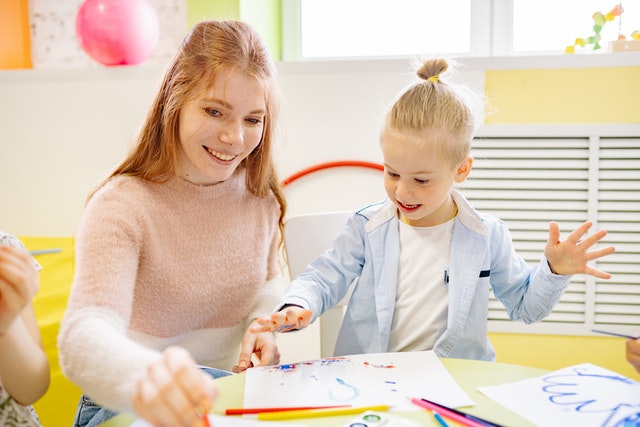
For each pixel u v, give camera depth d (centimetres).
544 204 151
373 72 153
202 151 84
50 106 167
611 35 174
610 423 58
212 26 86
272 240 104
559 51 186
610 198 149
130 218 81
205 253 90
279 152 150
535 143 150
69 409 109
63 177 170
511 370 71
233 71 80
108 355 60
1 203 173
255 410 61
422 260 99
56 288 118
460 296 95
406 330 99
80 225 81
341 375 70
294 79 155
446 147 89
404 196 90
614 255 150
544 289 90
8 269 54
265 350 88
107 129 166
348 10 202
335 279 101
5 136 171
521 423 58
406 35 200
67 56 199
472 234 98
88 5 163
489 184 153
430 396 64
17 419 67
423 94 90
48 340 107
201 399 47
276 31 199
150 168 86
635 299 150
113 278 75
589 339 153
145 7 168
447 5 196
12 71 168
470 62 150
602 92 147
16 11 195
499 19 185
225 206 94
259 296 100
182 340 93
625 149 147
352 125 155
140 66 163
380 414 60
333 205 158
